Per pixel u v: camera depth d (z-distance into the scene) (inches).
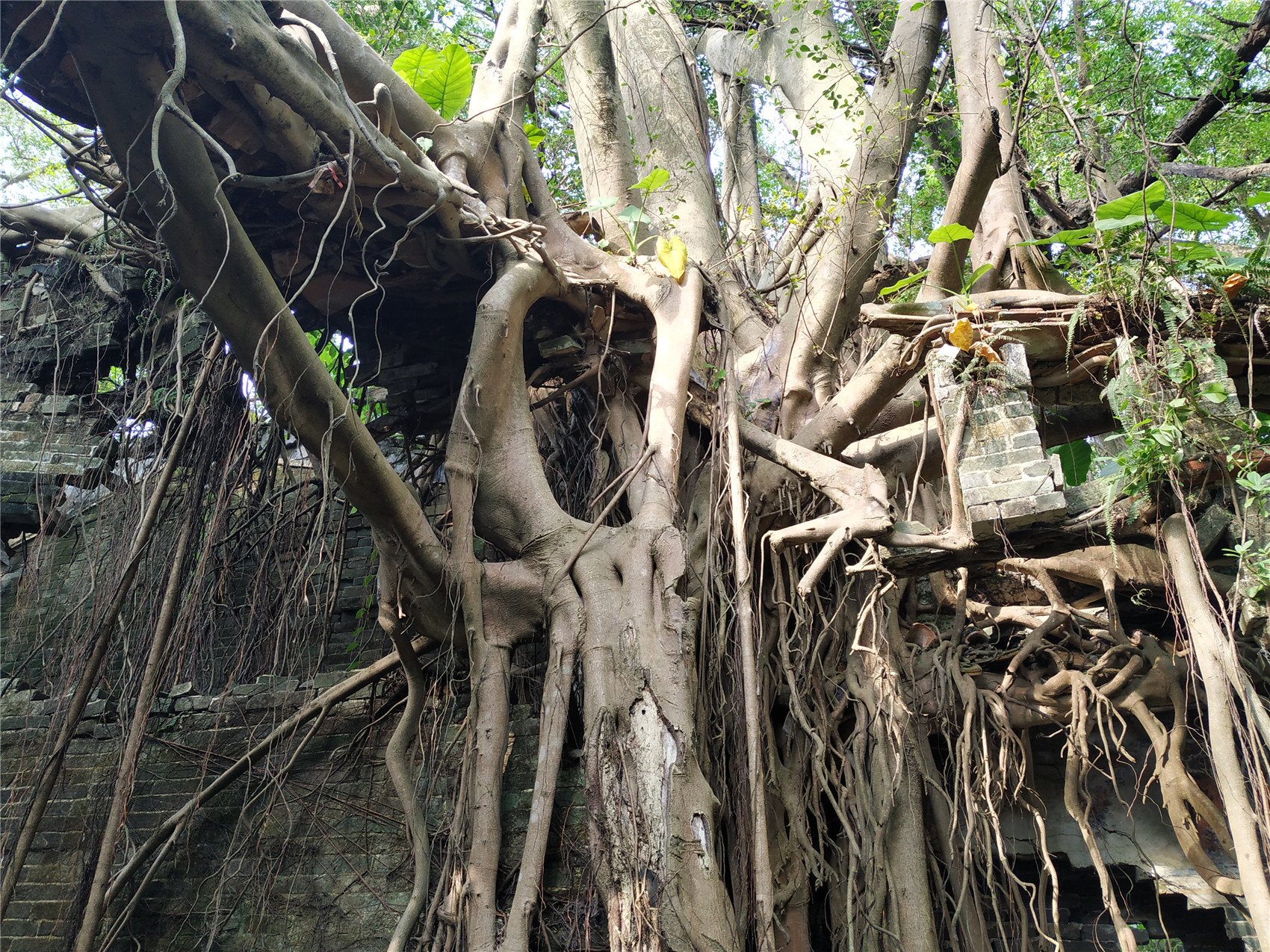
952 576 350.0
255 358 195.9
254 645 296.0
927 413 288.0
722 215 468.4
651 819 200.1
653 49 418.6
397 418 311.3
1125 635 309.0
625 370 293.9
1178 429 206.8
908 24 325.4
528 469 249.4
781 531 253.1
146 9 160.7
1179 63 459.8
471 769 226.2
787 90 426.9
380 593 245.1
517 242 256.8
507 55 309.1
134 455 293.3
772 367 330.0
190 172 174.7
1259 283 221.5
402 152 224.7
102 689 308.0
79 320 343.6
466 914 209.3
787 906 246.8
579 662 227.9
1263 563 206.2
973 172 276.5
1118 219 225.6
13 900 274.2
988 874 266.4
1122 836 324.5
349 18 396.2
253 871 256.7
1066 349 245.8
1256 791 188.1
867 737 267.1
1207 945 326.0
